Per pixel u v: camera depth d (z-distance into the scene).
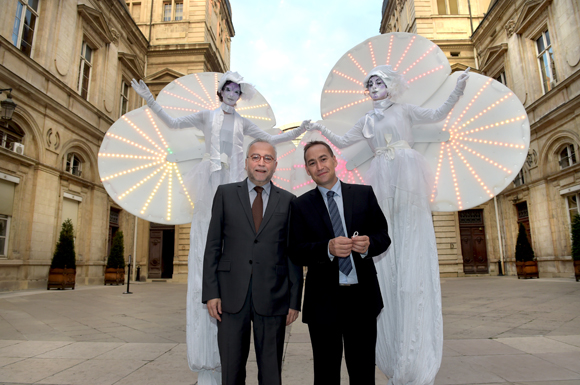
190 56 20.31
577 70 12.78
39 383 2.79
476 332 4.58
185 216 3.67
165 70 19.44
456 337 4.33
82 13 14.52
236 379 2.14
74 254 12.44
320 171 2.37
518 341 4.04
